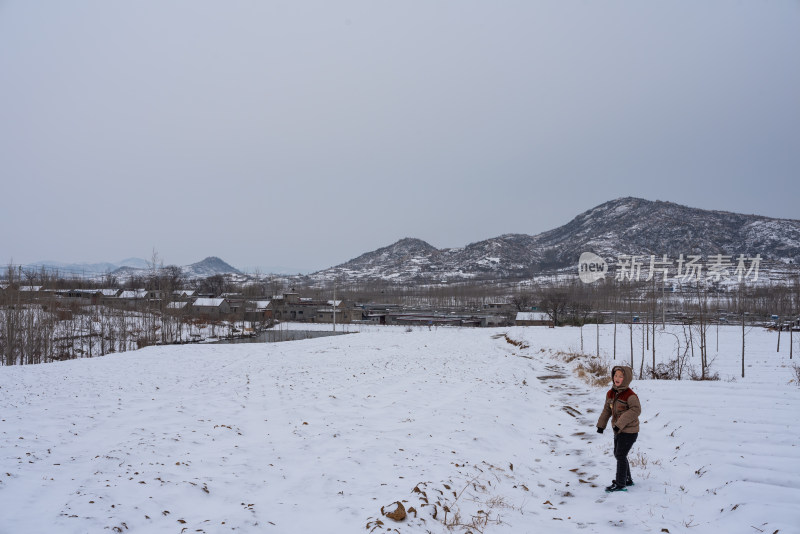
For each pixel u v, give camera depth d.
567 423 12.73
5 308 48.97
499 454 9.55
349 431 10.78
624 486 7.61
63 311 63.66
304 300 116.44
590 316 81.94
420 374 21.59
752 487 6.88
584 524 6.32
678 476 8.16
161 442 9.38
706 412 11.73
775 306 64.31
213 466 8.07
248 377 20.17
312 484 7.28
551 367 25.86
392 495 6.76
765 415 10.97
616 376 8.01
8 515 5.70
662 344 42.94
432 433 10.65
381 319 105.25
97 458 8.29
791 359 30.59
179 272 139.88
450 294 175.50
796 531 5.38
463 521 6.25
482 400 14.66
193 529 5.49
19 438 9.66
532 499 7.44
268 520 5.95
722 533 5.75
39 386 17.06
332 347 38.41
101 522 5.52
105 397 14.88
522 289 186.50
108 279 117.81
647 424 11.98
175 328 68.06
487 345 43.16
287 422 11.68
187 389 16.78
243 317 90.56
